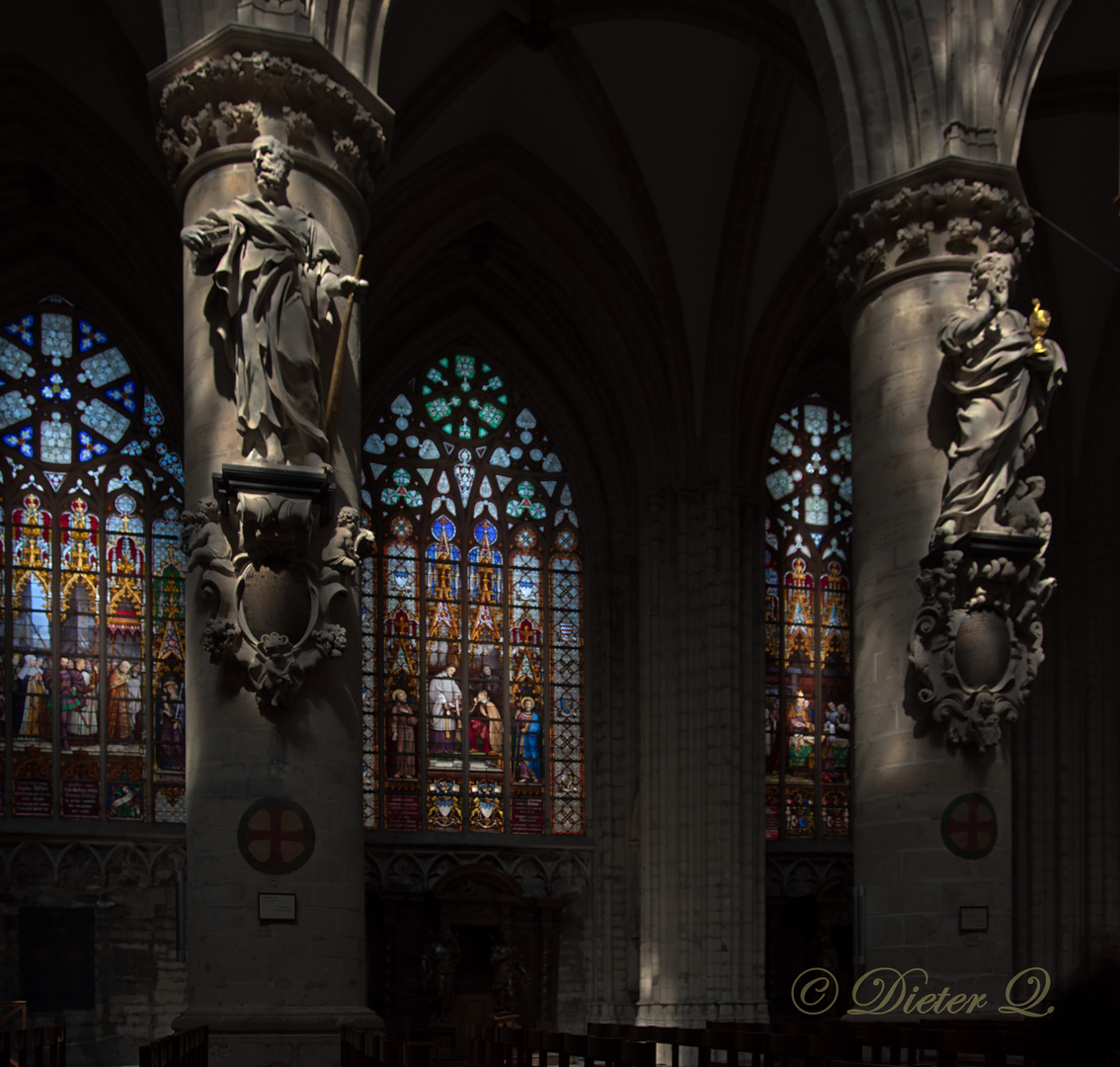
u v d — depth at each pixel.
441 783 30.94
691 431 30.03
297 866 14.38
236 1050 13.70
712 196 28.75
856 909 17.81
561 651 32.34
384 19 17.42
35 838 27.31
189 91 15.95
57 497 29.47
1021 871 28.78
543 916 30.08
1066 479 30.25
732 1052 12.09
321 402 15.32
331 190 16.23
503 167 29.14
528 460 33.22
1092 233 28.97
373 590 31.44
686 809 28.59
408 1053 9.09
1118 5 24.45
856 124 19.38
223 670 14.61
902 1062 13.01
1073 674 29.48
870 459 18.64
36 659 28.61
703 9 24.86
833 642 33.66
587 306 30.25
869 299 19.00
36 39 25.36
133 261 27.88
